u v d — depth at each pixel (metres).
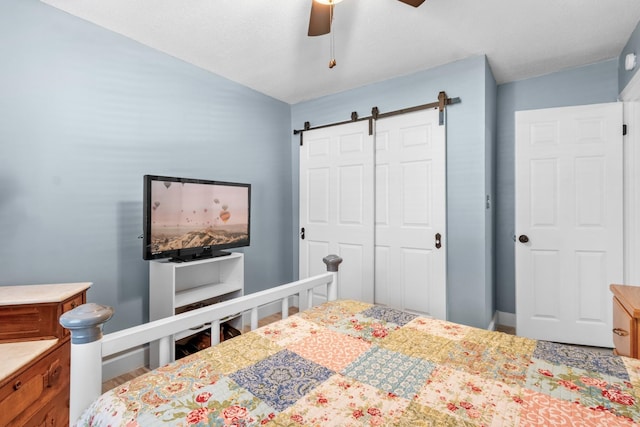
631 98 2.43
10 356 1.29
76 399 0.87
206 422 0.76
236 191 2.72
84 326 0.86
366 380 0.96
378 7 1.93
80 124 2.05
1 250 1.75
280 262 3.60
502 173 3.13
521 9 1.96
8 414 1.18
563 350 1.17
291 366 1.05
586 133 2.60
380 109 3.09
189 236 2.34
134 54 2.31
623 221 2.53
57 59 1.95
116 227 2.21
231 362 1.08
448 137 2.72
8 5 1.78
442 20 2.07
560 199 2.67
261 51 2.48
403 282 2.96
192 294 2.42
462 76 2.64
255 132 3.29
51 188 1.93
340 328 1.40
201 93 2.76
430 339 1.28
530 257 2.75
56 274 1.94
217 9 1.95
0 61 1.75
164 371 1.01
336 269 1.91
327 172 3.46
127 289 2.26
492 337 1.30
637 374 0.98
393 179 3.02
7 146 1.77
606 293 2.56
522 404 0.84
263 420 0.78
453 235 2.71
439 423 0.76
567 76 2.82
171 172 2.54
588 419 0.77
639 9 1.95
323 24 1.72
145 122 2.38
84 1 1.88
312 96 3.50
